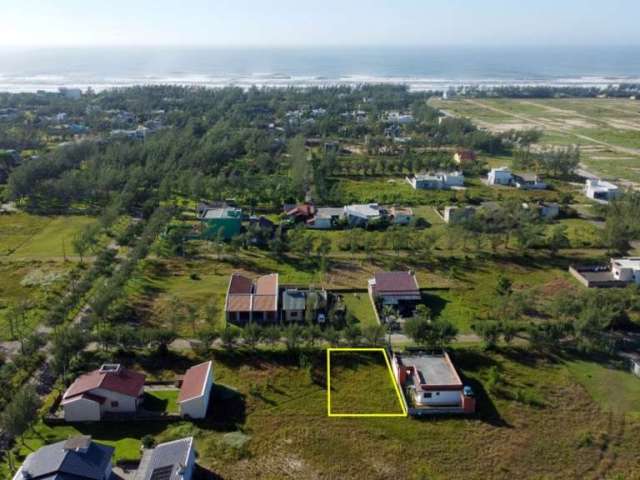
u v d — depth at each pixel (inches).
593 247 3585.1
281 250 3464.6
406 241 3479.3
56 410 1958.7
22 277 3078.2
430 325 2383.1
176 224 3818.9
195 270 3203.7
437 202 4576.8
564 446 1825.8
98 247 3533.5
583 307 2539.4
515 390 2110.0
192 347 2381.9
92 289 2906.0
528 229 3604.8
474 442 1839.3
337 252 3496.6
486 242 3624.5
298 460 1747.0
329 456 1768.0
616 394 2101.4
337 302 2775.6
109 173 4626.0
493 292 2950.3
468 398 1972.2
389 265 3297.2
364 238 3484.3
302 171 5034.5
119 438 1824.6
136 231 3683.6
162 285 2999.5
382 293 2765.7
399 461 1753.2
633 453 1795.0
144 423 1905.8
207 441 1813.5
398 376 2139.5
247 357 2316.7
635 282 2994.6
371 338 2364.7
